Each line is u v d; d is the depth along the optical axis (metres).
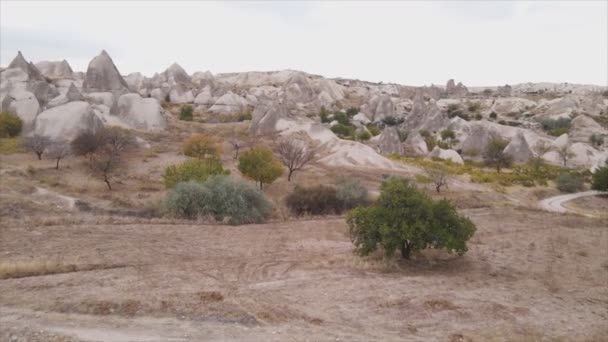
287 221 24.33
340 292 11.24
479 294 11.34
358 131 78.19
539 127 100.75
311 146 51.44
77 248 15.18
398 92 165.50
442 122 91.06
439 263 15.09
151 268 13.16
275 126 57.31
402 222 14.38
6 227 17.77
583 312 10.28
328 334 8.23
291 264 14.62
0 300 9.30
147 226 19.98
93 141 39.72
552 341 8.47
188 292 10.39
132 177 35.78
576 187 46.00
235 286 11.52
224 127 59.31
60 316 8.45
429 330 8.78
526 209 29.83
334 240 19.41
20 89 53.97
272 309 9.57
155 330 7.94
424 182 39.53
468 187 41.78
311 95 119.31
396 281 12.43
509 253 16.75
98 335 7.57
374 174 42.75
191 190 24.00
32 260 13.20
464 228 14.79
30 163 36.38
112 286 10.76
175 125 57.16
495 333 8.70
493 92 169.88
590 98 127.31
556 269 14.48
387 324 9.03
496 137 74.50
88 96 60.66
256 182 34.97
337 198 29.33
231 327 8.29
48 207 25.39
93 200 28.75
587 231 22.11
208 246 17.03
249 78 160.50
